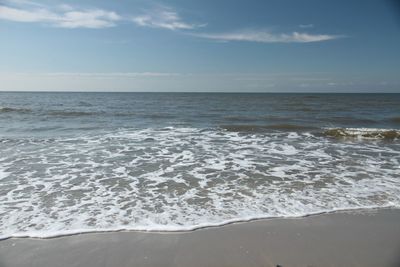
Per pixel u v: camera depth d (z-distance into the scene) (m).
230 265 3.78
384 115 25.23
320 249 4.16
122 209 5.38
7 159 8.80
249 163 8.75
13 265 3.74
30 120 18.94
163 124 18.00
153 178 7.23
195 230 4.64
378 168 8.30
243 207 5.50
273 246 4.22
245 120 20.78
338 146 11.62
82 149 10.34
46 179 7.02
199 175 7.50
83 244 4.21
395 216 5.20
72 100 50.53
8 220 4.87
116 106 34.72
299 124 18.27
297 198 5.96
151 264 3.79
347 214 5.27
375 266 3.79
